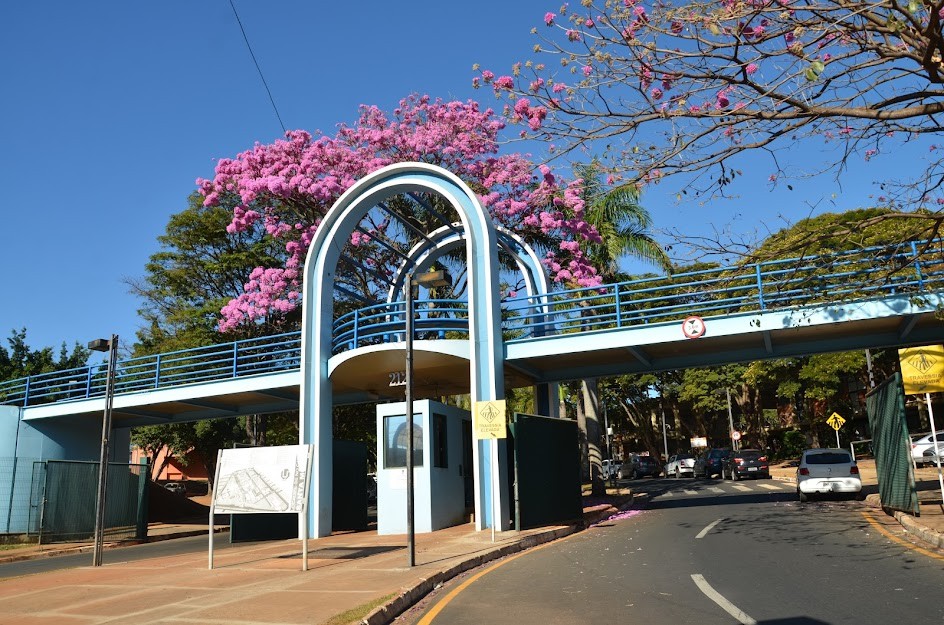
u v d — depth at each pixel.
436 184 20.34
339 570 11.84
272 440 45.19
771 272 18.12
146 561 15.48
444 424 20.22
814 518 17.03
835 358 42.22
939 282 16.34
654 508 24.38
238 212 30.52
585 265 26.66
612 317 19.23
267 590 9.95
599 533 17.33
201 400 26.34
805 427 59.22
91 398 26.72
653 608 8.04
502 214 27.22
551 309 23.86
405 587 9.55
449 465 20.11
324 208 30.47
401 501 19.20
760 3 9.55
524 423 17.97
